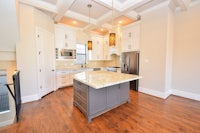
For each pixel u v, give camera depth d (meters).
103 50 6.01
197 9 2.93
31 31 2.88
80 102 2.39
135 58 3.90
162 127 1.86
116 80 1.98
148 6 3.18
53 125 1.93
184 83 3.28
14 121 2.05
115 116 2.23
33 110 2.47
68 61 4.99
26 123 1.98
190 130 1.77
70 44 4.64
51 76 3.83
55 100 3.09
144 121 2.04
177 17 3.32
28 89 2.95
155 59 3.31
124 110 2.48
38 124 1.95
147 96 3.38
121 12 3.12
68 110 2.49
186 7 2.93
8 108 2.24
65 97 3.35
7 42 2.47
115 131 1.78
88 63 5.74
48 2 2.93
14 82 1.96
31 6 2.83
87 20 3.88
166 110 2.46
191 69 3.12
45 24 3.40
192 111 2.40
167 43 3.06
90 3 2.96
